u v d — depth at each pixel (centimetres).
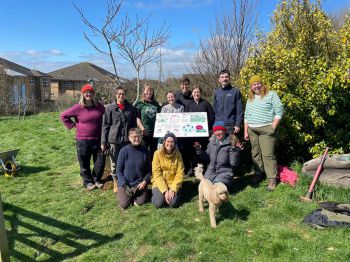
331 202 480
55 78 5312
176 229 487
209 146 590
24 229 530
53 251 470
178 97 690
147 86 689
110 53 771
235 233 462
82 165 668
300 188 572
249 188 600
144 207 570
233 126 637
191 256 427
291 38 744
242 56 1280
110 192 648
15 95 4047
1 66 3231
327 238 433
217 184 473
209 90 1373
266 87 592
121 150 584
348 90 634
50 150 1008
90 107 651
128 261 431
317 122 637
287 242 429
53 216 566
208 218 510
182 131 642
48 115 1759
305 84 638
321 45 727
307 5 730
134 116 640
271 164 588
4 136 1227
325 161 574
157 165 570
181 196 603
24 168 841
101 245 472
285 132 655
